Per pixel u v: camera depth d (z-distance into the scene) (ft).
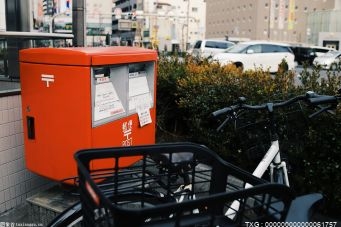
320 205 5.59
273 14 261.65
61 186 8.90
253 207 4.64
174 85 15.01
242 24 285.43
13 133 10.14
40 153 8.86
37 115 8.71
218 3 326.24
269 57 55.72
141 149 5.73
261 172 7.43
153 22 192.24
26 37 11.08
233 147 12.07
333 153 9.75
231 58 52.90
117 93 8.96
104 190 6.01
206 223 4.60
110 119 8.78
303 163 10.21
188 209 3.97
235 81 12.96
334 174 9.80
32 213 9.39
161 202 6.19
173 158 5.94
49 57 8.27
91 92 8.10
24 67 8.72
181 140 15.10
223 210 5.17
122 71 9.04
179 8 275.59
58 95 8.32
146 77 10.19
